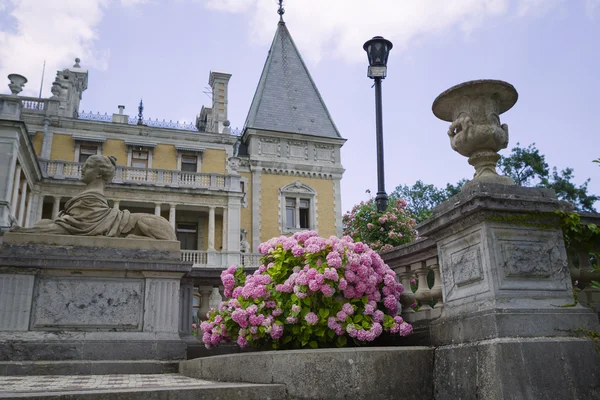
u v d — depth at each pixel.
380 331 5.08
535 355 3.67
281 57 44.75
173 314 6.67
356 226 12.51
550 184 36.50
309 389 3.91
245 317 5.39
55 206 30.27
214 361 4.97
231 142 35.56
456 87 4.60
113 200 30.84
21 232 6.53
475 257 4.21
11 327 6.05
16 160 24.56
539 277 4.14
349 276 5.29
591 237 4.71
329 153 39.81
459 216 4.28
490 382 3.63
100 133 33.28
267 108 40.47
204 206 32.56
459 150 4.71
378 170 11.57
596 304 4.82
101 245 6.71
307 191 38.25
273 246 6.06
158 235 7.04
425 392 4.14
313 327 5.15
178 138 34.69
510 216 4.18
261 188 37.25
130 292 6.61
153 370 6.11
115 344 6.29
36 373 5.71
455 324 4.18
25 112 32.03
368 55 11.55
